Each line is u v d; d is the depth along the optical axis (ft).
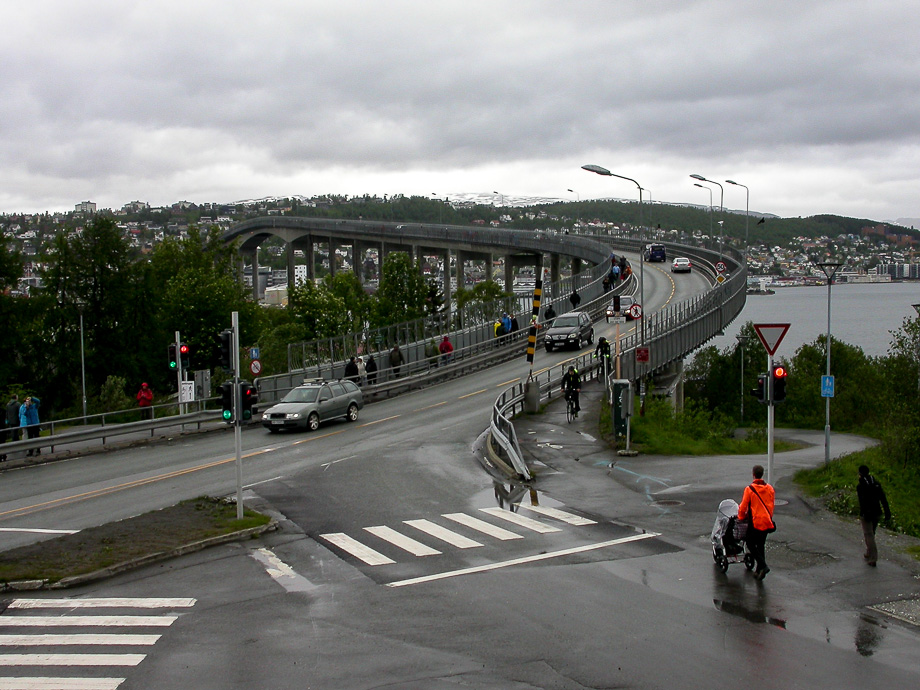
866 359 286.05
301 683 31.86
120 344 207.21
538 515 60.95
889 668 33.06
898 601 41.45
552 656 34.32
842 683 31.55
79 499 71.20
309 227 514.68
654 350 136.05
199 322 211.20
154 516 60.13
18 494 74.28
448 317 171.12
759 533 44.21
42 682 32.22
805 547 51.26
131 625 38.88
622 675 32.30
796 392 263.08
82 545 52.13
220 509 62.28
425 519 60.23
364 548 52.60
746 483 71.15
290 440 99.76
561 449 87.86
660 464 80.38
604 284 223.30
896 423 85.61
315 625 38.60
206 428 110.42
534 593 42.98
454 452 88.74
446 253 419.13
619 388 89.76
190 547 52.13
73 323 202.49
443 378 148.87
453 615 39.73
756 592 42.93
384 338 156.56
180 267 288.51
